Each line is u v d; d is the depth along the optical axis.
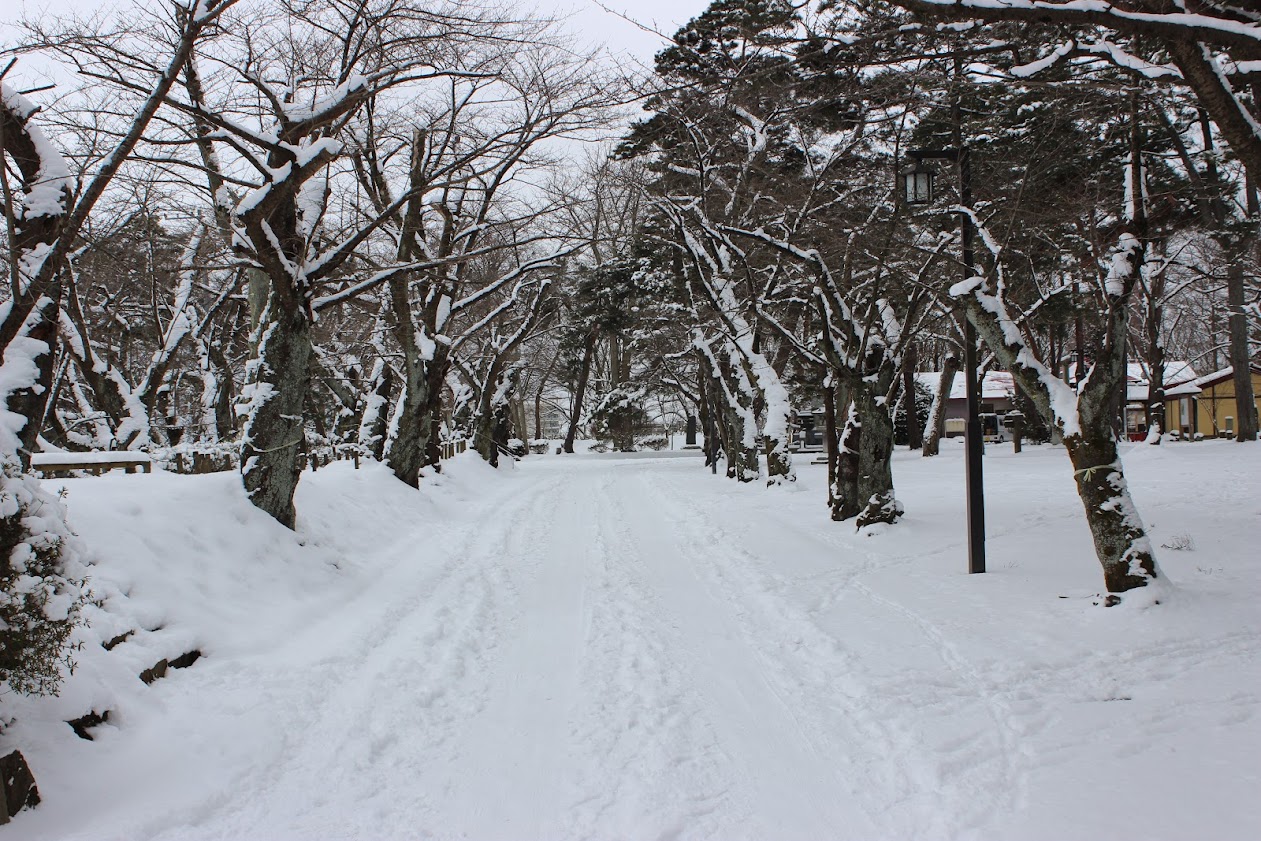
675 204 21.77
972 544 10.38
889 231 13.97
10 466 5.16
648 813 4.64
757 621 8.69
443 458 28.00
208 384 23.38
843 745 5.50
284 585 9.57
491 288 21.59
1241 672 6.36
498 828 4.57
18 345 7.04
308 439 17.67
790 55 9.17
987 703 6.00
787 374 39.31
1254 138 6.14
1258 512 13.14
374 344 24.08
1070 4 5.44
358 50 11.53
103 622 6.67
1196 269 27.84
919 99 10.48
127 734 5.69
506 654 7.84
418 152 17.03
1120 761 4.99
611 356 55.59
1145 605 7.96
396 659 7.61
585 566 12.19
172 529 9.00
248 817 4.77
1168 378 49.31
